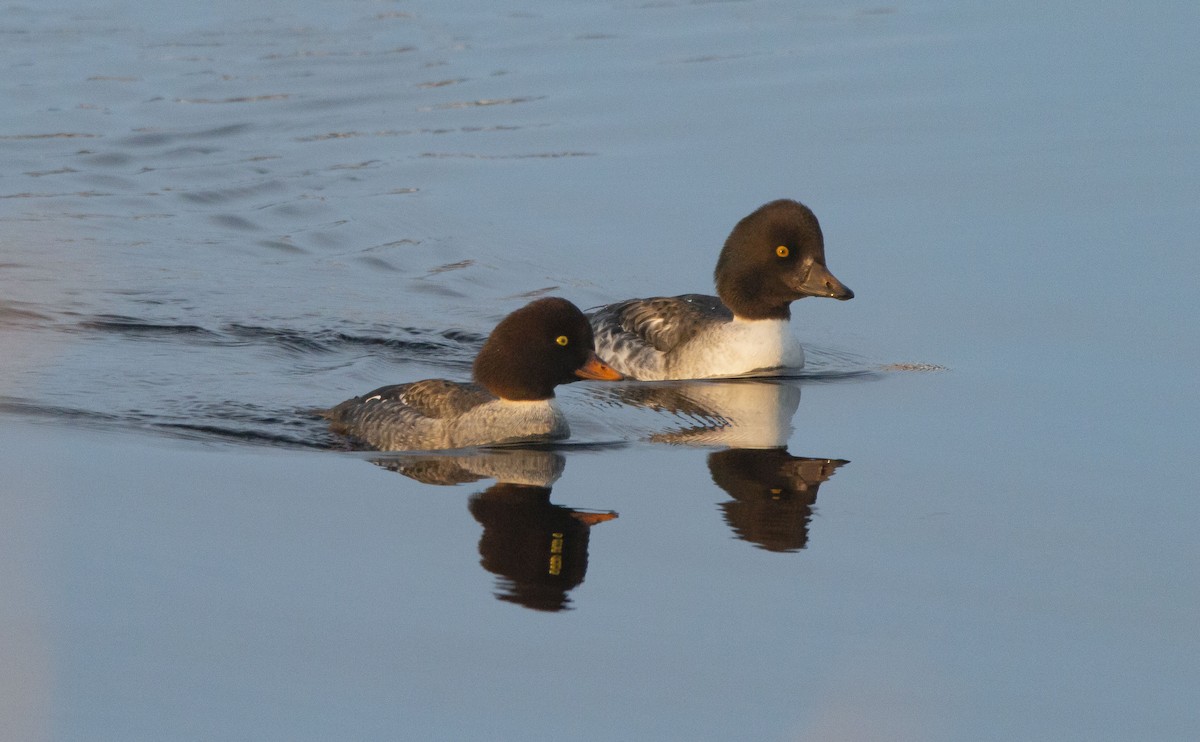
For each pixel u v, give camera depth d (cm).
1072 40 2856
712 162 2261
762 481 1247
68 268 1895
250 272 1939
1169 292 1719
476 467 1282
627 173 2236
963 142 2314
